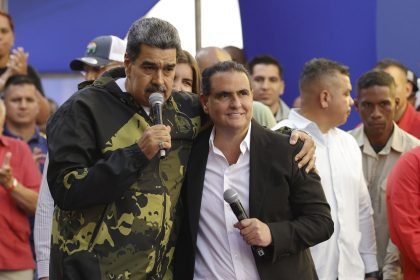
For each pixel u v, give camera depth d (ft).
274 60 31.37
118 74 19.79
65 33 33.47
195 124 19.76
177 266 19.66
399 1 30.37
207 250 19.60
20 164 28.14
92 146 18.60
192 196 19.44
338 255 22.91
